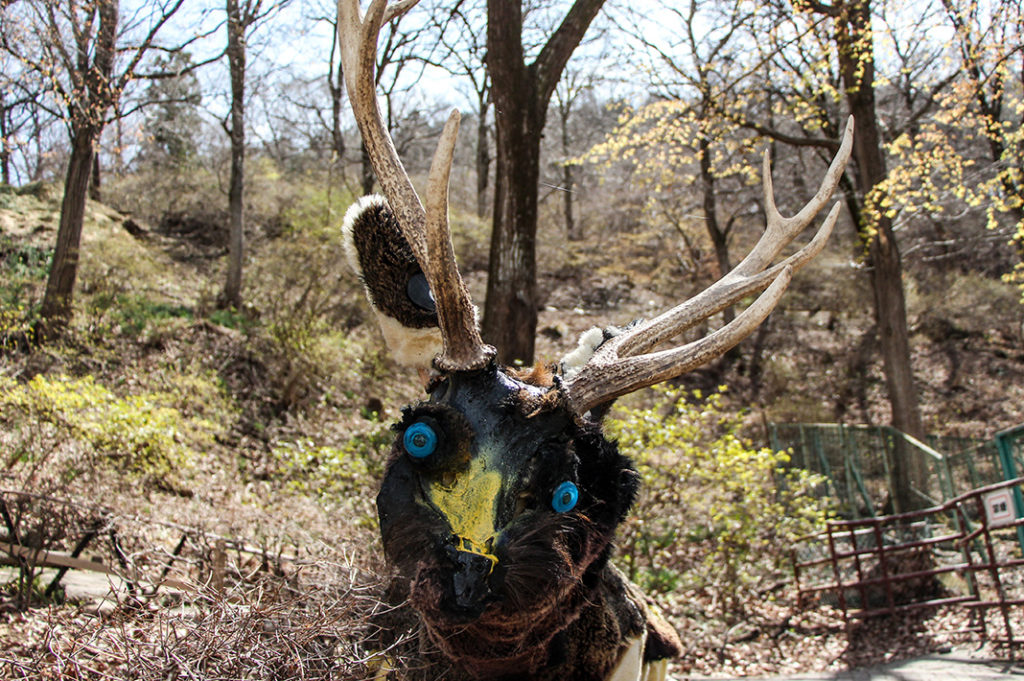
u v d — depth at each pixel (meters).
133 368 13.90
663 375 2.72
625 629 3.25
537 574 2.38
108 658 3.42
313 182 28.78
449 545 2.34
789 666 8.05
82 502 5.95
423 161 32.34
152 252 22.47
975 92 11.65
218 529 6.76
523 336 9.83
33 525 5.87
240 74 19.67
